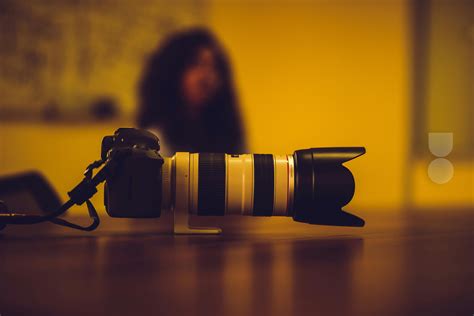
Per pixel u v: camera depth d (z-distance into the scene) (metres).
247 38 2.12
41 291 0.37
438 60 2.28
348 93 2.22
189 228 0.77
